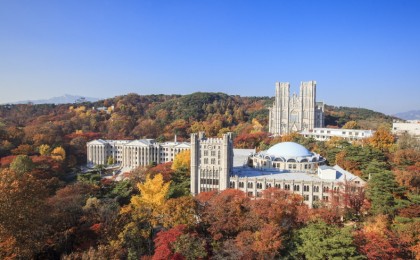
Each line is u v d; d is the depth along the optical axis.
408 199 120.56
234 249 90.06
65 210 113.69
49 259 98.12
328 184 156.50
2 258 85.50
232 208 107.62
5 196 90.56
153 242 106.06
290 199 125.50
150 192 140.38
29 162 193.12
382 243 88.62
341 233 88.31
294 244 94.44
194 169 169.62
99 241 99.31
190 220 106.56
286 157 191.50
